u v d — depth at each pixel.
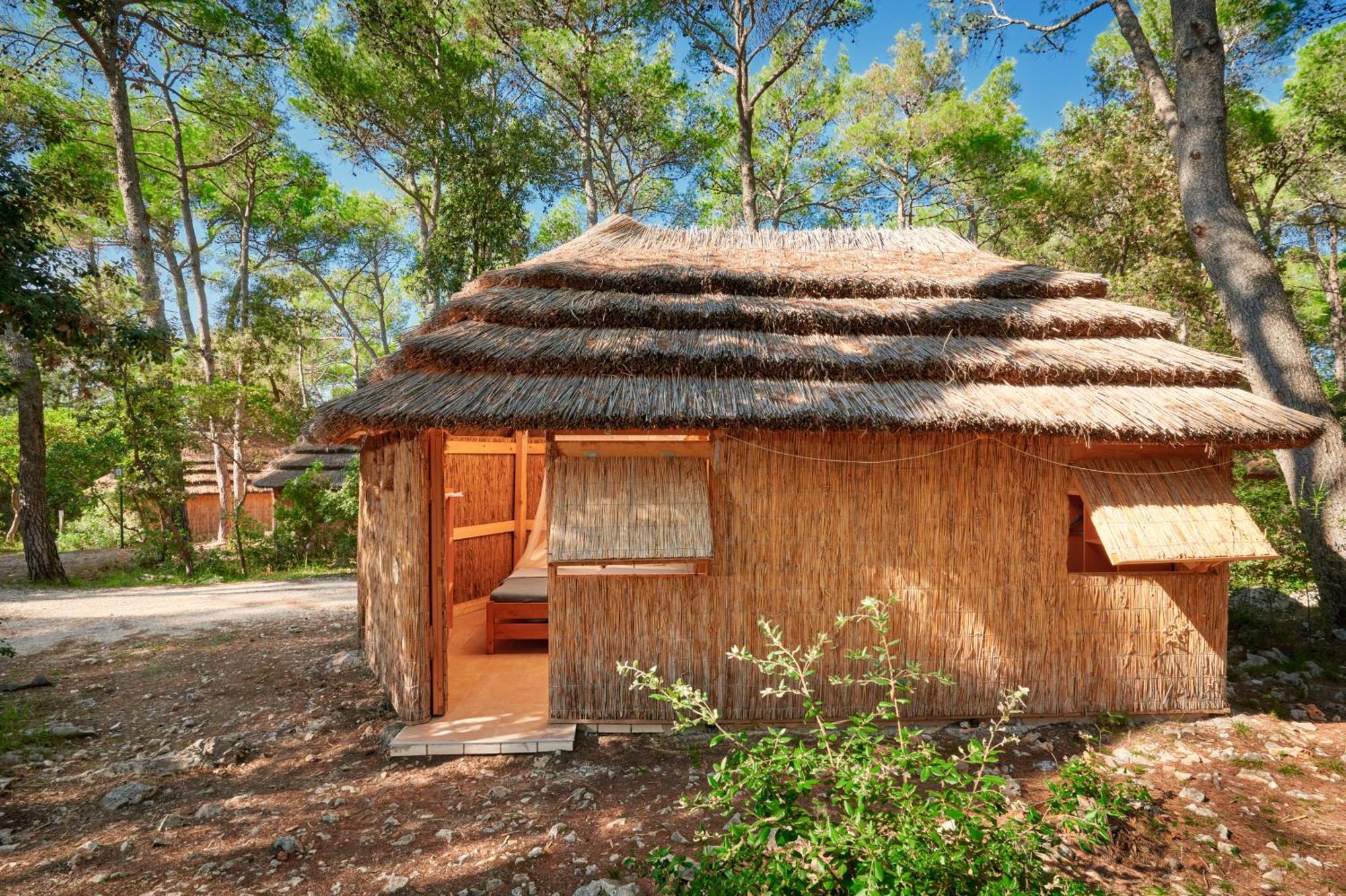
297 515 13.51
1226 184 6.62
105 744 4.29
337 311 30.62
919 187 19.66
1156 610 4.41
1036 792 3.46
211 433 15.25
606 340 4.52
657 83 15.92
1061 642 4.37
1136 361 4.45
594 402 3.94
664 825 3.18
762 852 2.19
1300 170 13.16
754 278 5.25
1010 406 4.09
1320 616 6.11
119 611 8.36
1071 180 14.02
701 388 4.18
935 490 4.34
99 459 13.69
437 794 3.54
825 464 4.30
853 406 4.02
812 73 19.17
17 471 18.05
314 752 4.08
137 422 11.84
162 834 3.17
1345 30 12.46
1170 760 3.83
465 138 14.06
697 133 17.52
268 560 13.12
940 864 2.02
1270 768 3.74
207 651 6.38
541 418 3.79
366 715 4.63
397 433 4.42
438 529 4.40
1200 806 3.31
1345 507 5.98
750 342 4.61
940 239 6.79
